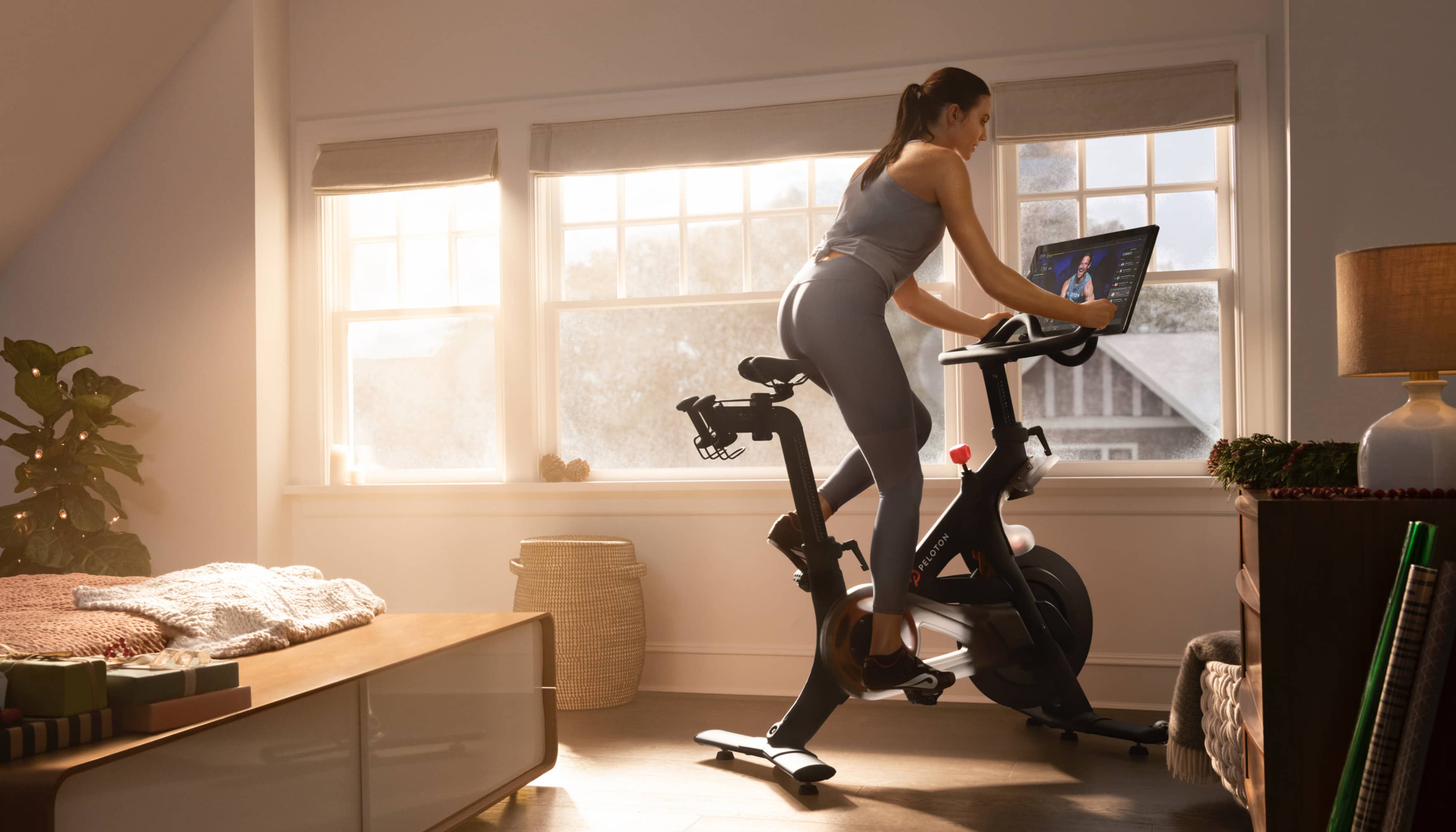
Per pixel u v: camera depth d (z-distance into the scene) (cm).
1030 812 235
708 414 258
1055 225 371
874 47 379
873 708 344
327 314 431
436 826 205
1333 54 330
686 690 381
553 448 410
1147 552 348
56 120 403
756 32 389
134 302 423
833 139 378
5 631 198
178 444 416
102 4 379
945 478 371
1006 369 371
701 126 390
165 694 146
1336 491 160
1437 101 323
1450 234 321
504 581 402
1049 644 288
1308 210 330
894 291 268
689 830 226
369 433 432
